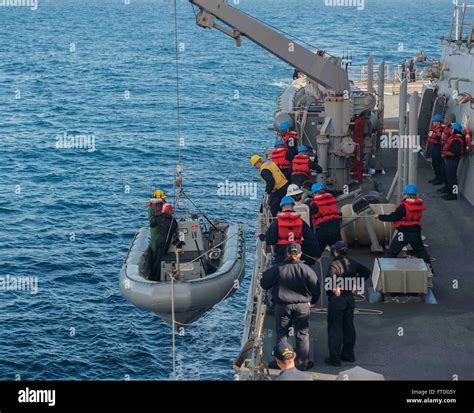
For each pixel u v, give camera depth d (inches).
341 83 762.8
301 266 471.5
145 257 725.9
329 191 757.9
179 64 4224.9
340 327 490.3
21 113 2822.3
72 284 1237.1
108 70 4003.4
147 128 2481.5
